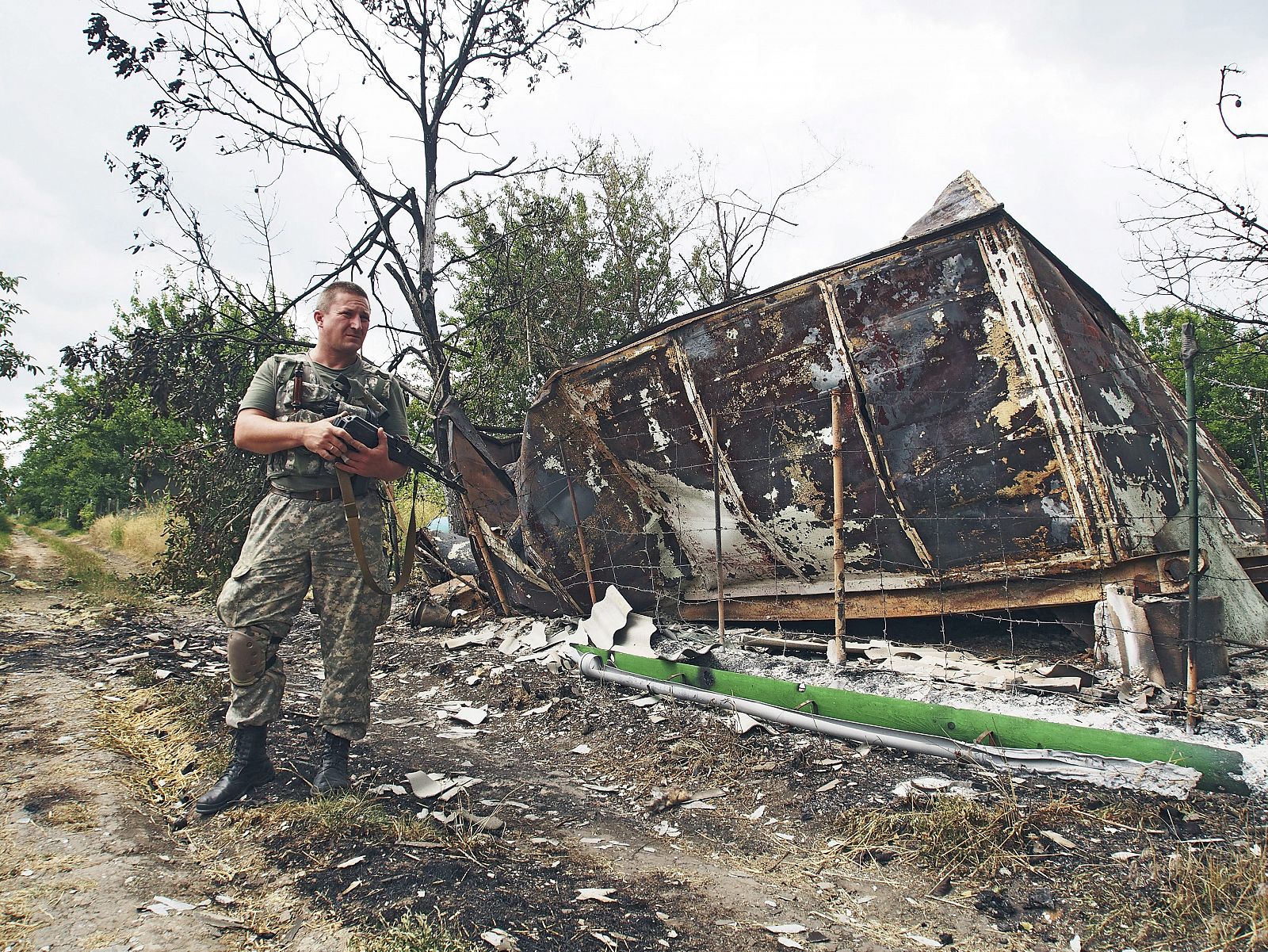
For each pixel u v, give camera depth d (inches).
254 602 124.4
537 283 538.3
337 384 132.6
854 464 210.1
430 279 412.5
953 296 199.9
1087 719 144.8
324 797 122.9
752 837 121.2
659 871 108.7
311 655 260.1
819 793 132.4
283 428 123.0
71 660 238.5
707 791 139.6
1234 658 179.9
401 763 151.6
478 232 502.9
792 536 221.6
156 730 164.7
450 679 225.0
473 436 312.2
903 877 105.2
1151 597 171.2
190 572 422.0
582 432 251.8
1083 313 216.1
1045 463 187.2
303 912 92.5
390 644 276.2
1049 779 130.3
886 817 119.2
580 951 85.0
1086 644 190.5
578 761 160.1
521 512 267.3
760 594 234.8
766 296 223.6
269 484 129.8
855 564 214.1
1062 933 90.3
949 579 200.5
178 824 119.3
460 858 105.3
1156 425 205.0
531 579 280.2
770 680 172.7
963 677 172.6
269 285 455.8
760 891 103.3
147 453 447.2
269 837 111.7
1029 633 214.7
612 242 625.6
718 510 214.5
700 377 231.1
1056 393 186.5
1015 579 192.1
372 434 125.2
